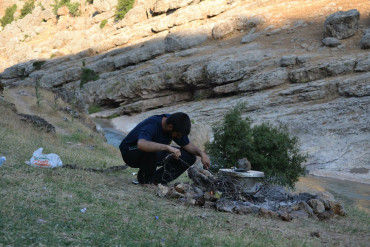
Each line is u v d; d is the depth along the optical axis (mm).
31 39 94688
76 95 32500
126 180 6270
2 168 5293
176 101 44094
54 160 6230
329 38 37062
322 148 21078
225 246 3330
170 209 4570
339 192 14383
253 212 5039
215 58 42094
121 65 54750
